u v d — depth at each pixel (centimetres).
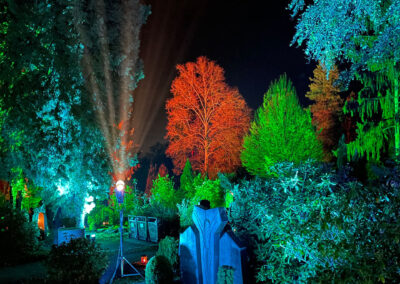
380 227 390
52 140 1172
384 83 1219
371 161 1430
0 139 1146
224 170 3644
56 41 1162
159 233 1522
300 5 600
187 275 738
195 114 3825
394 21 577
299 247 470
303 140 2234
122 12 1389
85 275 784
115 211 2423
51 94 1160
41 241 1595
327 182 517
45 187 1398
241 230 744
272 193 611
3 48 1065
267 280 625
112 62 1385
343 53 641
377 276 363
